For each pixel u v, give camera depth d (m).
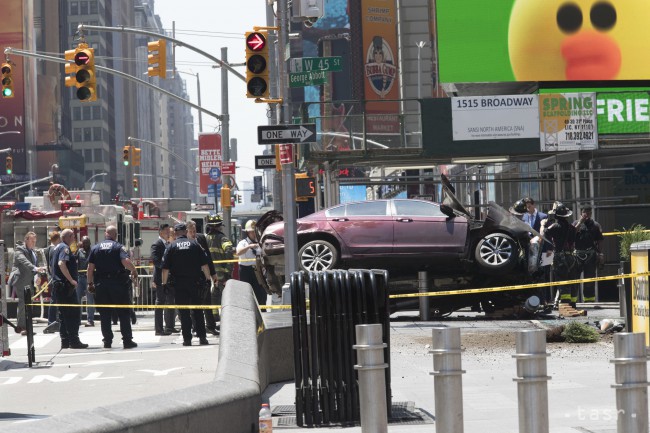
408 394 23.09
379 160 55.41
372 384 16.03
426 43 135.50
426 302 42.03
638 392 13.60
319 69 43.75
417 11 135.50
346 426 19.95
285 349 27.28
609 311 45.62
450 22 60.34
